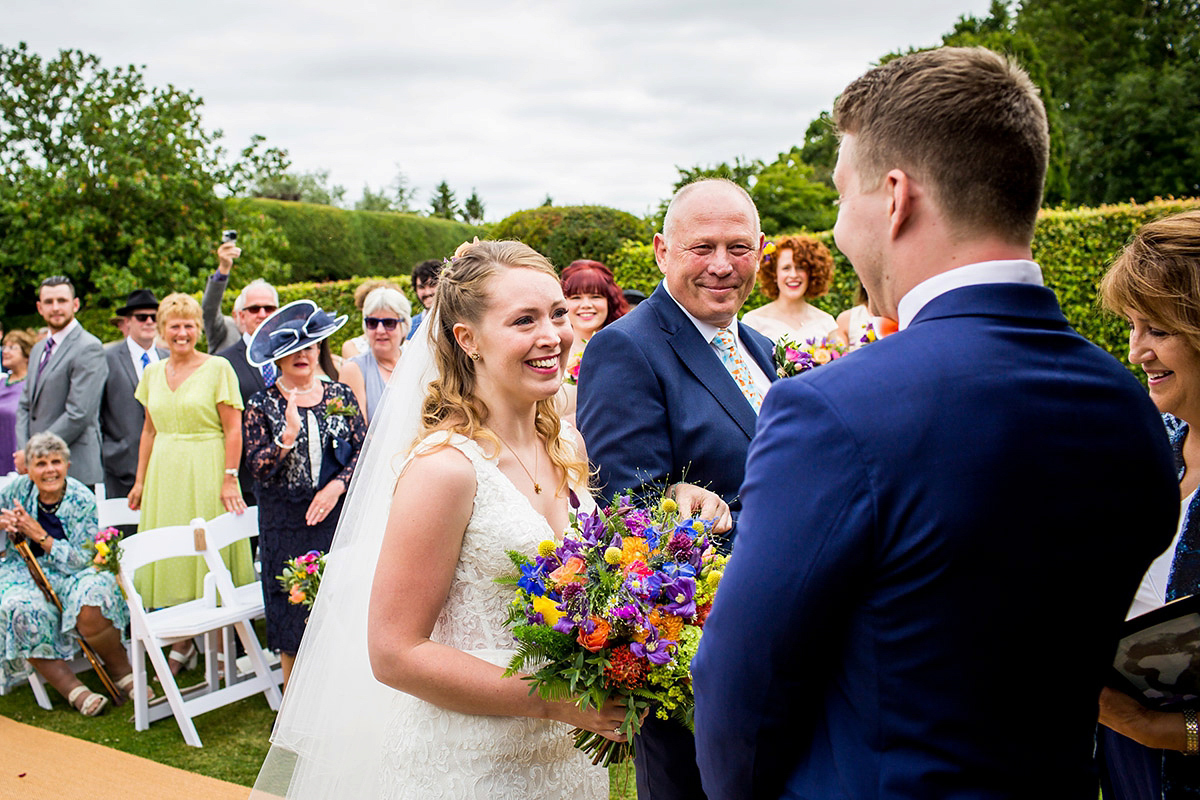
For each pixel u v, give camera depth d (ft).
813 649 3.76
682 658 5.61
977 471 3.51
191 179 45.06
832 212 56.65
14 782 11.84
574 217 35.53
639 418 7.86
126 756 12.67
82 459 19.34
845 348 9.47
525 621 5.90
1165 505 3.96
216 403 16.35
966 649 3.56
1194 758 5.56
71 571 15.12
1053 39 101.30
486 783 6.16
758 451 3.92
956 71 3.82
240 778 12.16
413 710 6.36
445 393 6.72
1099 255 23.57
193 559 15.76
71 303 20.03
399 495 6.14
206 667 15.12
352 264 66.80
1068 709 3.84
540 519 6.42
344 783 7.07
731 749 3.98
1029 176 3.81
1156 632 5.11
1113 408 3.82
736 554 3.91
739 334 9.30
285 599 13.44
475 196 220.23
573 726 6.57
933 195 3.87
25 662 14.84
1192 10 99.25
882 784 3.64
